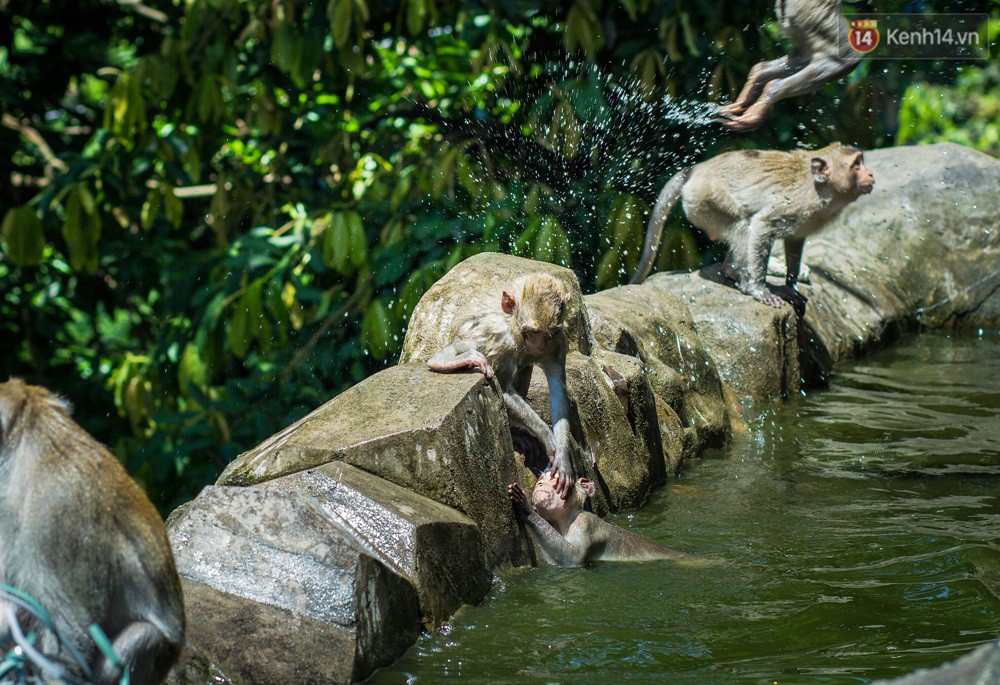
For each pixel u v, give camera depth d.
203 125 10.62
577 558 5.50
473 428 5.20
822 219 9.60
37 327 11.85
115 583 3.12
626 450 6.69
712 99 11.13
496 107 11.52
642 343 8.02
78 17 12.29
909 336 11.73
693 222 9.88
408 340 6.57
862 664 4.19
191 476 10.05
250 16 10.08
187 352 9.59
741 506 6.65
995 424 8.36
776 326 9.29
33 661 2.96
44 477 3.05
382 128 11.37
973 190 12.21
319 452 4.87
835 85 12.63
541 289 5.62
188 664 3.71
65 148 12.48
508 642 4.46
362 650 3.97
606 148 11.28
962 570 5.41
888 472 7.27
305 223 9.90
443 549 4.64
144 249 11.23
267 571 4.10
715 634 4.61
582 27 9.76
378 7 11.16
